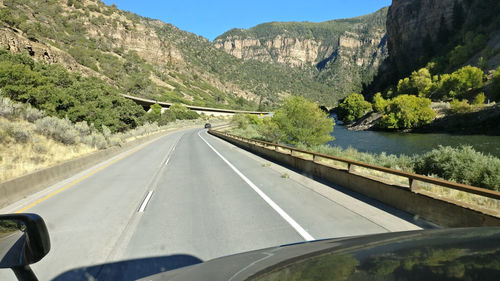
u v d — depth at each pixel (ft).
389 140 170.71
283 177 34.73
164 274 4.47
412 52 577.43
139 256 13.97
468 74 267.59
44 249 4.15
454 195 23.32
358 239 4.37
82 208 24.00
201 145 97.86
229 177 36.14
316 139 94.17
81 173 45.98
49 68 171.01
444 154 43.47
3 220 4.07
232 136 103.50
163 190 29.86
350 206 21.17
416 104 223.51
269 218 19.13
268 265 3.76
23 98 111.65
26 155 48.62
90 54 609.83
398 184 20.65
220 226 17.97
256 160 53.47
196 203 23.98
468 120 189.98
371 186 23.07
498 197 12.59
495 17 411.54
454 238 3.32
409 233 4.12
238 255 5.04
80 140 73.67
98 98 169.07
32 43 333.83
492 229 3.59
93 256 14.14
